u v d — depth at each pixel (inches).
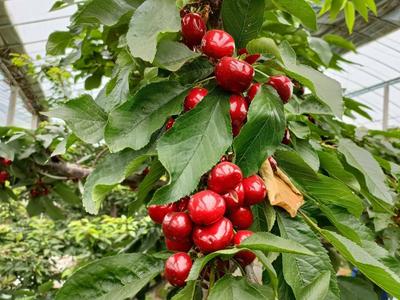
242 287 9.1
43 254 47.4
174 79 12.1
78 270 10.3
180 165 10.0
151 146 12.0
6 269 43.0
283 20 22.7
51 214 33.2
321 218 13.6
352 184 14.5
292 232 11.5
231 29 12.4
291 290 11.7
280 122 10.9
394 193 22.0
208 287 10.2
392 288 8.9
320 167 15.1
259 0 12.0
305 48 24.6
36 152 26.5
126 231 44.6
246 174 10.6
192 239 10.1
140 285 10.3
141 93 11.3
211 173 9.9
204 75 12.0
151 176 12.3
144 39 10.4
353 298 14.4
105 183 10.6
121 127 11.1
